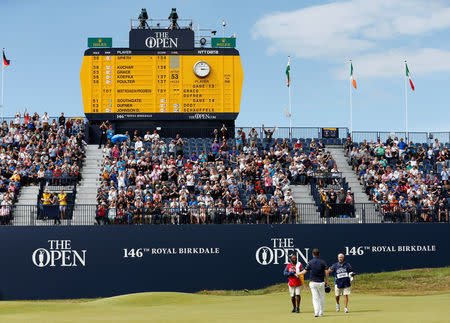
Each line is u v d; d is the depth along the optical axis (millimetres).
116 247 29438
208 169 34594
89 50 36469
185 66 36688
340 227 30422
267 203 31547
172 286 29406
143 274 29406
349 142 39188
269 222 30672
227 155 36344
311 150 38281
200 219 30516
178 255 29609
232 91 36781
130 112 36375
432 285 27359
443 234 31047
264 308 19797
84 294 29078
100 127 37250
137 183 32750
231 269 29688
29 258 29109
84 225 29438
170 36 36719
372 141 39344
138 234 29578
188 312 18516
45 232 29297
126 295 25750
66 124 39406
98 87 36312
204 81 36750
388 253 30562
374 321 14023
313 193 33938
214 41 37281
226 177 34281
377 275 29453
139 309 20250
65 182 33719
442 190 34656
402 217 31750
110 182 33344
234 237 29906
